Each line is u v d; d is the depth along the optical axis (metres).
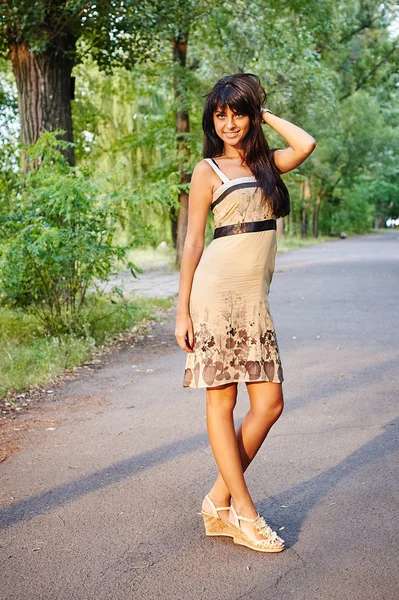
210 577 2.67
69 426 4.81
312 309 10.61
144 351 7.60
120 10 10.09
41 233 7.36
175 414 5.04
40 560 2.85
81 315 8.28
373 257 23.88
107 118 20.09
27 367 6.51
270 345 2.91
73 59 10.40
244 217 2.82
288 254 27.36
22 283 7.85
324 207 54.12
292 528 3.08
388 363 6.53
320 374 6.17
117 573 2.73
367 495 3.41
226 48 17.91
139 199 7.90
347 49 34.50
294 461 3.93
